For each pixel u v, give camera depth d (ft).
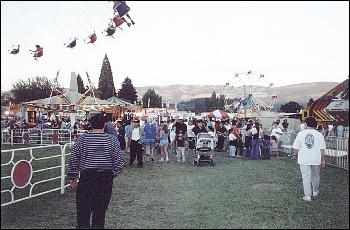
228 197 27.53
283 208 24.06
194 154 64.23
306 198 26.25
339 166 45.68
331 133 65.51
